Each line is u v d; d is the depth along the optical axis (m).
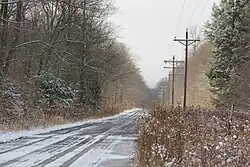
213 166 6.61
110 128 31.05
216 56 38.53
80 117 43.97
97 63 51.41
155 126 13.30
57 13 37.78
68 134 24.28
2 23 28.94
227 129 10.97
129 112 84.69
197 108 24.42
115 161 13.55
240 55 36.69
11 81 32.50
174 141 9.96
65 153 15.23
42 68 40.34
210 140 8.65
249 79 35.38
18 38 33.03
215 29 39.41
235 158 6.53
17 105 29.84
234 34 37.34
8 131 22.84
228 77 37.25
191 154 7.32
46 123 30.52
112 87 82.19
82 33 45.22
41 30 34.56
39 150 15.88
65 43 41.53
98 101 56.53
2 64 31.52
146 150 11.24
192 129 11.14
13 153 14.77
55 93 40.16
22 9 30.19
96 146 17.98
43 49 36.50
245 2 37.41
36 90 37.66
